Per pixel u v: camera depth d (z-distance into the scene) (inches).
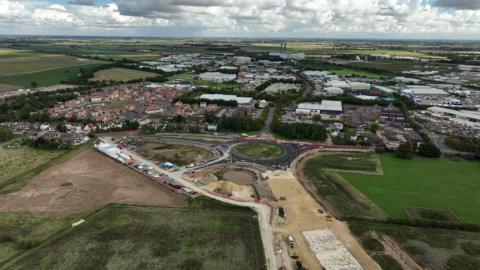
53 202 4936.0
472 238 4158.5
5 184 5457.7
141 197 5118.1
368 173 6131.9
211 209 4803.2
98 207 4810.5
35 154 6929.1
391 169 6323.8
